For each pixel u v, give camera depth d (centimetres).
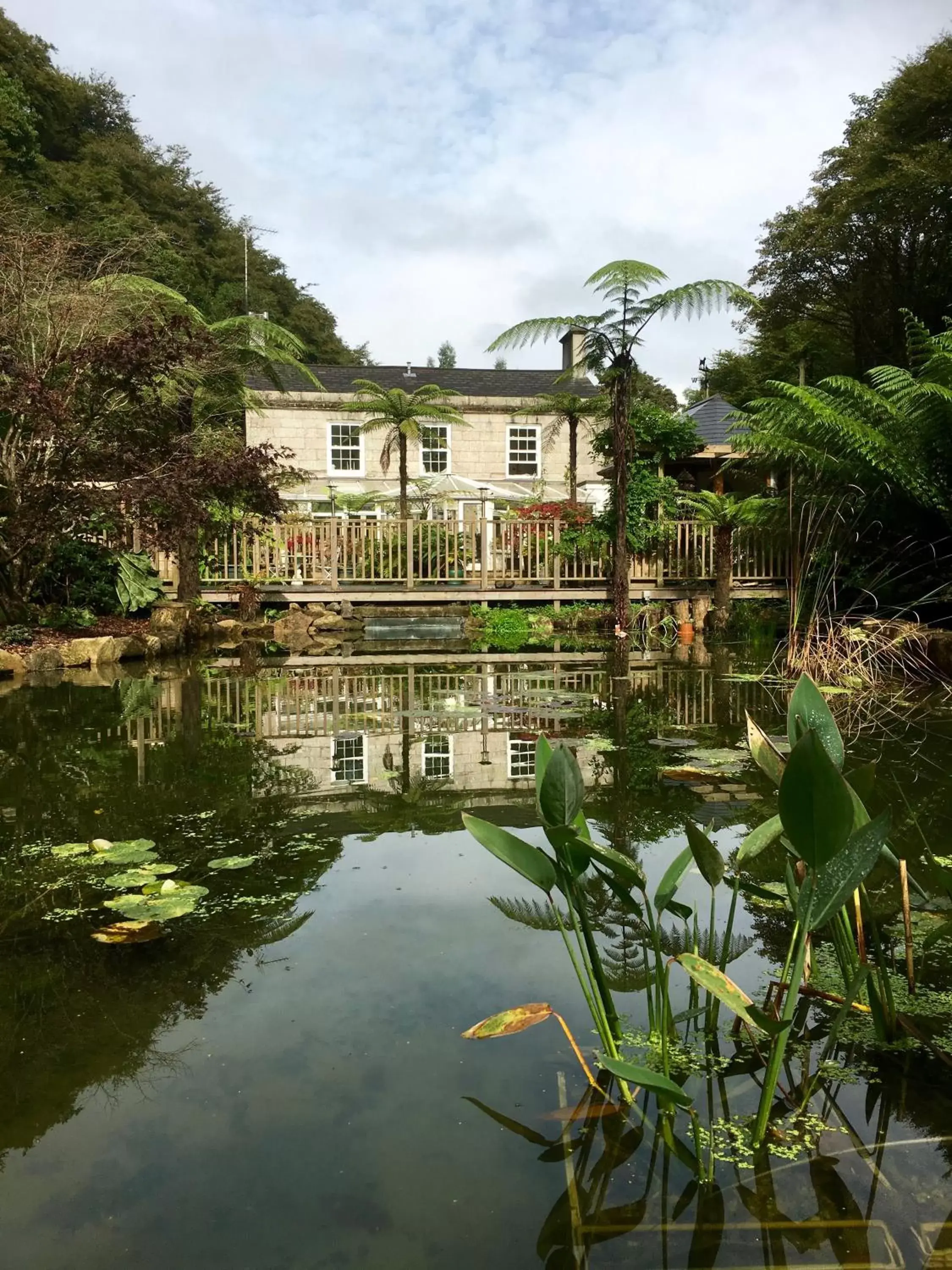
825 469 746
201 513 739
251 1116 115
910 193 1230
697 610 1035
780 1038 114
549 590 1107
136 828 250
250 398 1159
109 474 690
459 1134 110
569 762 127
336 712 462
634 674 622
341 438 1942
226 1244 92
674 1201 99
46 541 711
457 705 487
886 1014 135
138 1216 96
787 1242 92
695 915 184
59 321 718
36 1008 145
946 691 502
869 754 332
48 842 236
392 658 759
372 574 1127
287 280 3594
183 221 2892
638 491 1073
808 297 1545
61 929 178
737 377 2391
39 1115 116
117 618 878
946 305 1310
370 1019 140
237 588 1062
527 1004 144
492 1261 89
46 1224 95
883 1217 96
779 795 113
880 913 185
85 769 326
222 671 665
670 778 302
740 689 540
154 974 157
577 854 127
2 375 660
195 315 945
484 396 2028
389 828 249
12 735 394
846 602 789
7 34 2322
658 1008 144
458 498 1623
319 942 170
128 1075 125
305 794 288
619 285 779
